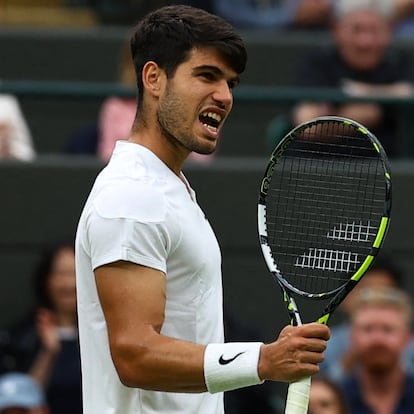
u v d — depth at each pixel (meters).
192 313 12.17
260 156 28.20
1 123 26.64
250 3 32.34
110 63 30.97
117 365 11.59
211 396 12.54
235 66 12.21
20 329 23.55
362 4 31.25
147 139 12.36
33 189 25.83
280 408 23.27
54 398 23.09
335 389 21.66
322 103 26.81
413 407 22.11
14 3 32.94
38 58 30.86
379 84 28.53
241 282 25.61
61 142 28.42
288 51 30.58
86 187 25.94
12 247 25.66
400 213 25.94
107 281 11.71
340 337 22.69
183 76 12.11
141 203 11.87
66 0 33.28
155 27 12.26
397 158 26.80
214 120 12.18
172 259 12.04
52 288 23.52
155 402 12.21
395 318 22.27
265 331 25.31
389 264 23.75
